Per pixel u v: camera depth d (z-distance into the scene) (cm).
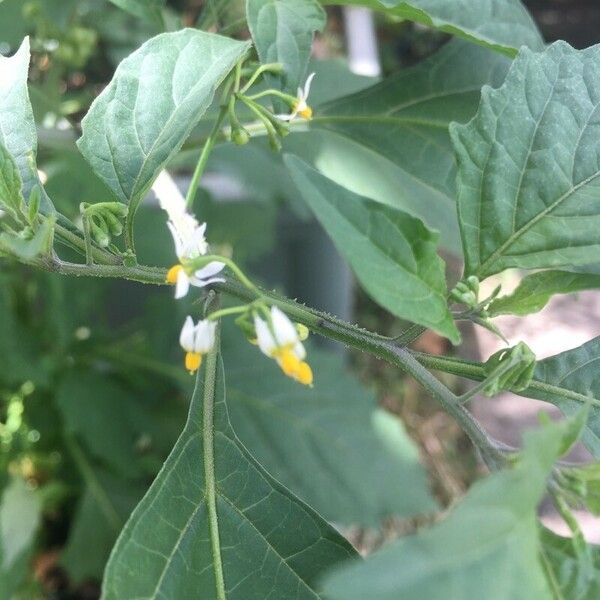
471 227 9
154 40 10
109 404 22
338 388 23
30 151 9
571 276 9
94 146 9
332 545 9
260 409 22
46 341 22
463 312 9
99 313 23
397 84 13
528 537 5
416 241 7
